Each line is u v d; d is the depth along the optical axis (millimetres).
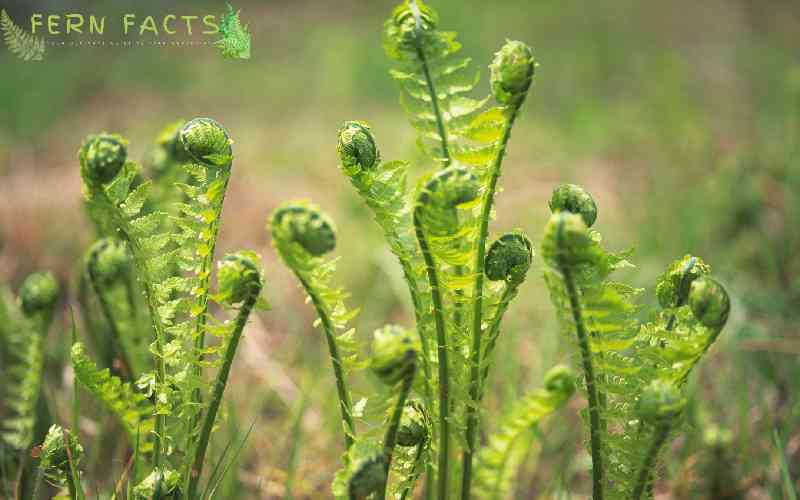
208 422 1220
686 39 5148
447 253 1170
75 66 4785
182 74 4816
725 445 1530
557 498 1535
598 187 3062
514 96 1171
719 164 2863
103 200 1194
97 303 1489
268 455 1646
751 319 1932
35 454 1310
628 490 1216
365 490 1148
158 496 1226
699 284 1165
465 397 1199
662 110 3453
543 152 3471
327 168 3311
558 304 1186
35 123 3918
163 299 1236
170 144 1433
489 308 1225
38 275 1433
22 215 2689
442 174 1145
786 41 4879
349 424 1198
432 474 1260
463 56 4691
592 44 5012
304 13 6461
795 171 2621
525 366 1898
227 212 2916
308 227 1128
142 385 1223
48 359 1686
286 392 1841
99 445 1474
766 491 1532
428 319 1203
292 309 2311
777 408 1671
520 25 5445
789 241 2252
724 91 4133
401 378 1141
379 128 3770
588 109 3863
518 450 1446
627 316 1217
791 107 3119
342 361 1187
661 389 1166
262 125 3979
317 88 4520
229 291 1167
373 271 2412
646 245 2385
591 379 1188
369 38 5410
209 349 1210
